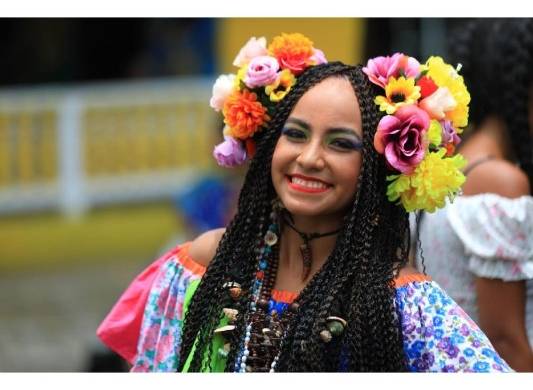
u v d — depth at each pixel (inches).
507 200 181.0
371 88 151.1
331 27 490.0
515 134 187.9
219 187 327.3
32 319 461.1
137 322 170.1
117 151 555.8
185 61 606.2
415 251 179.6
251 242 156.4
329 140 148.1
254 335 151.2
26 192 545.6
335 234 153.6
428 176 147.0
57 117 545.3
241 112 156.6
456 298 186.2
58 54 630.5
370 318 144.9
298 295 151.6
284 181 151.1
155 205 562.9
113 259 550.6
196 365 154.2
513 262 180.1
